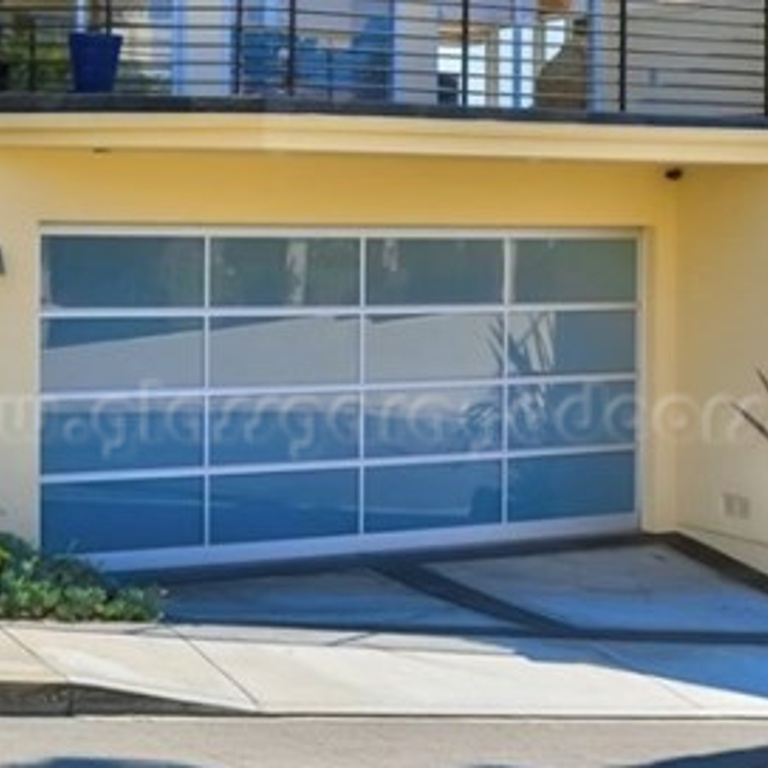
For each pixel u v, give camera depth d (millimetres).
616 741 10477
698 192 16797
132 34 15383
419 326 16344
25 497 14664
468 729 10570
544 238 16828
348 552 16141
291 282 15742
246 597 14273
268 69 15656
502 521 16875
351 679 11539
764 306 16047
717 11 16844
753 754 10312
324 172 15625
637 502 17422
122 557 15203
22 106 14148
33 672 10648
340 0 16297
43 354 14789
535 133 15016
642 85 16609
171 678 11023
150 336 15219
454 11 16797
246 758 9445
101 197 14781
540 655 12711
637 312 17312
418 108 14555
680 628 13977
